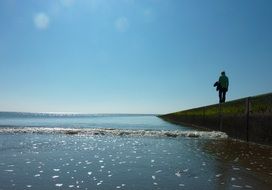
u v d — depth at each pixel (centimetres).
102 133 2431
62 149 1564
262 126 1658
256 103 1755
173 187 840
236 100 2142
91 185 871
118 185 869
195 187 835
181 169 1063
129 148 1606
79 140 1994
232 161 1195
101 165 1147
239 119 2031
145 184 876
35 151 1489
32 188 842
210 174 980
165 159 1264
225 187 828
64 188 844
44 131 2528
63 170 1062
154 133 2391
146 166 1123
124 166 1126
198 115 3647
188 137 2200
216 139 2072
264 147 1598
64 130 2566
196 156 1332
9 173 1016
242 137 1969
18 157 1320
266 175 954
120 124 4666
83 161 1229
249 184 853
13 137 2148
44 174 1002
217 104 2717
